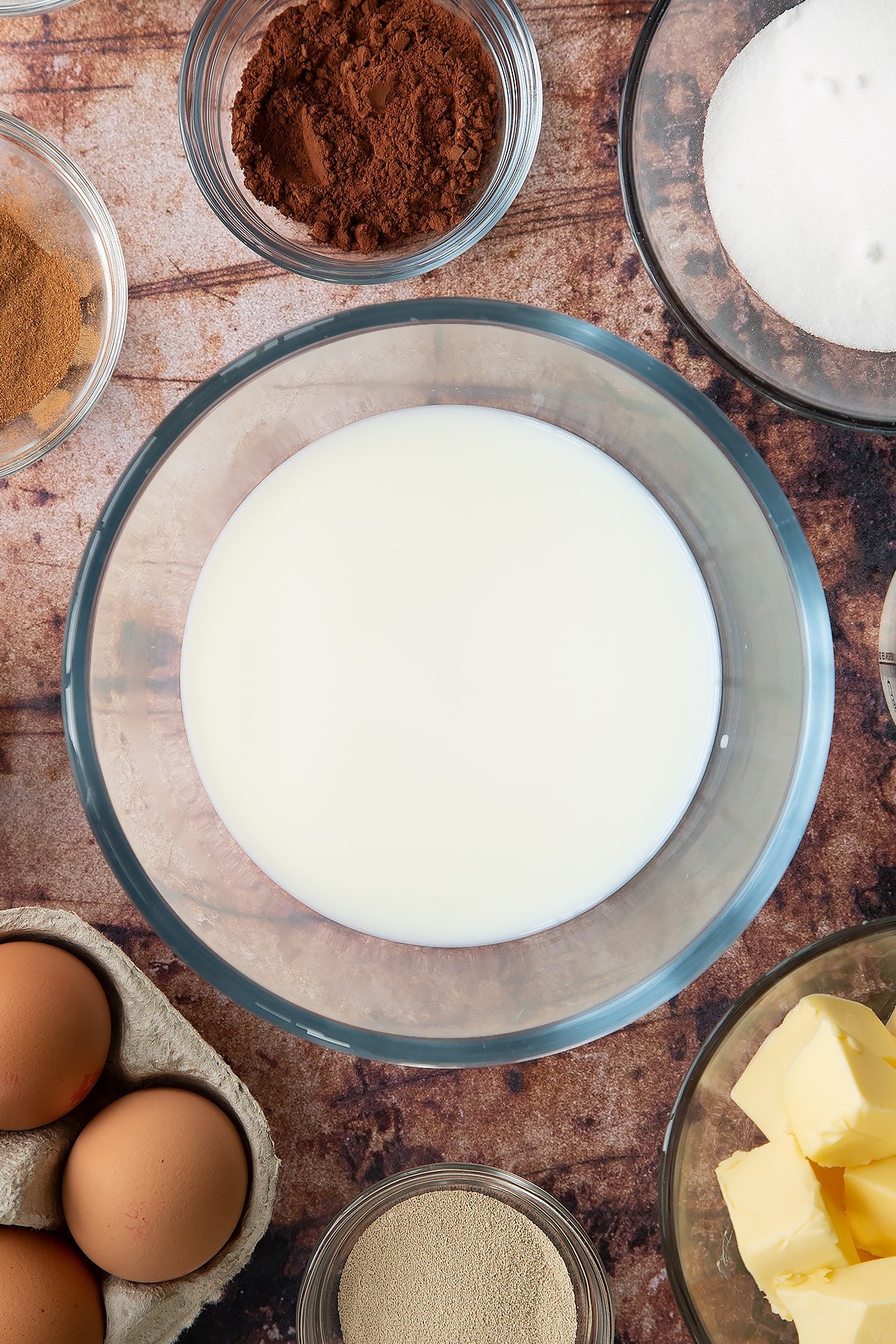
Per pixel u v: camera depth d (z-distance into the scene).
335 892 0.46
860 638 0.47
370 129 0.47
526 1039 0.44
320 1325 0.47
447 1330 0.48
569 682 0.45
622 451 0.46
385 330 0.44
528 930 0.46
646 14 0.47
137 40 0.47
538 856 0.46
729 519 0.45
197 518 0.47
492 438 0.46
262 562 0.46
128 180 0.48
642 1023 0.47
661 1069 0.47
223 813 0.46
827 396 0.48
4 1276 0.44
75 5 0.47
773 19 0.48
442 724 0.45
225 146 0.48
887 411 0.48
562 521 0.45
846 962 0.45
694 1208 0.46
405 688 0.45
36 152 0.48
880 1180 0.44
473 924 0.46
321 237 0.48
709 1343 0.45
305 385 0.46
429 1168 0.47
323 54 0.47
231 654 0.46
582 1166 0.47
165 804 0.47
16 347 0.48
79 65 0.47
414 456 0.46
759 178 0.47
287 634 0.46
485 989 0.47
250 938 0.47
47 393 0.48
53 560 0.48
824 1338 0.43
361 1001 0.47
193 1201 0.44
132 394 0.48
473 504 0.46
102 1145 0.44
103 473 0.48
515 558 0.45
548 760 0.45
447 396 0.47
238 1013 0.47
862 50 0.47
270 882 0.48
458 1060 0.44
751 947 0.47
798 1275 0.44
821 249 0.47
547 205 0.47
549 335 0.44
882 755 0.47
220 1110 0.46
